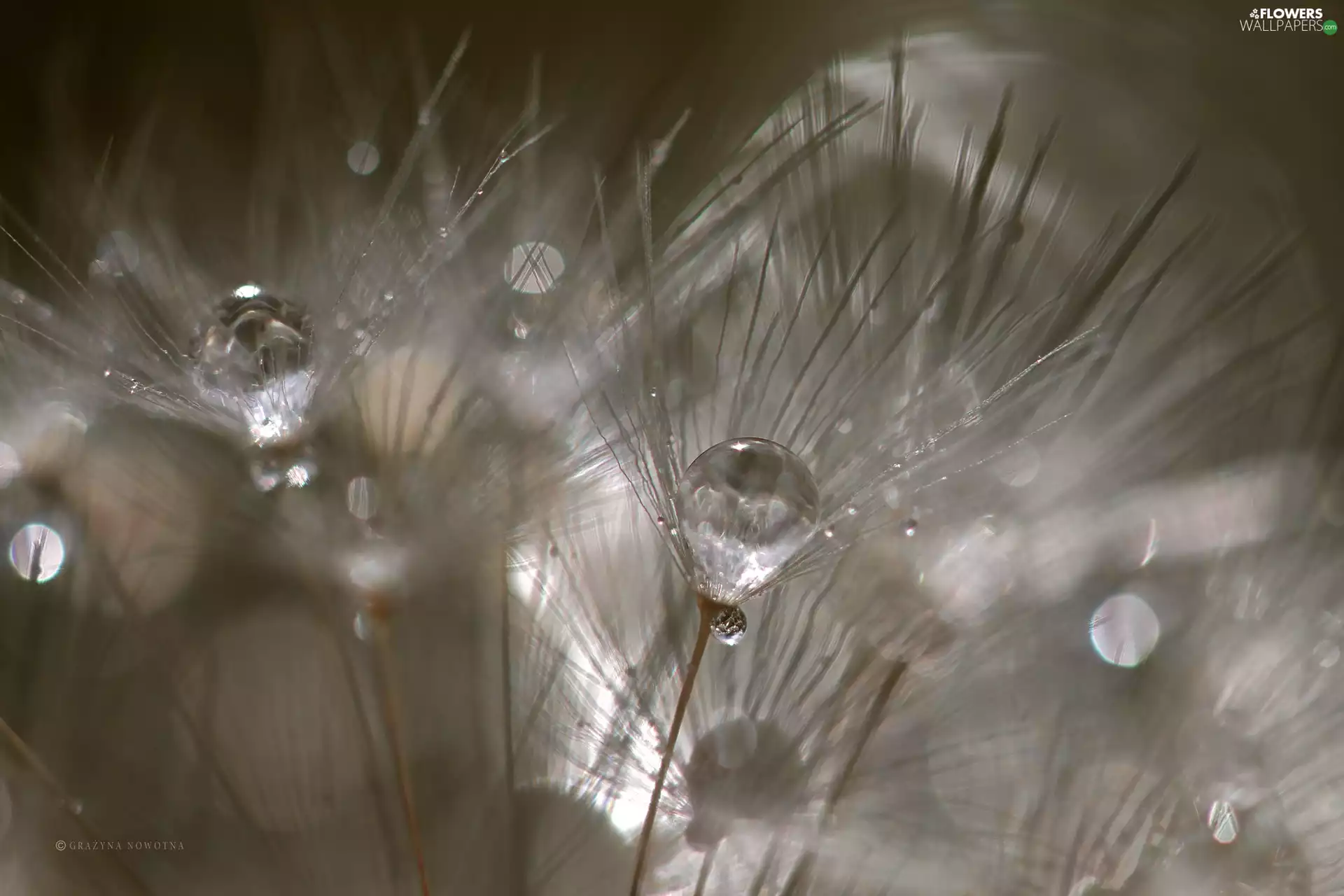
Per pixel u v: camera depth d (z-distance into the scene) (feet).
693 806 0.19
